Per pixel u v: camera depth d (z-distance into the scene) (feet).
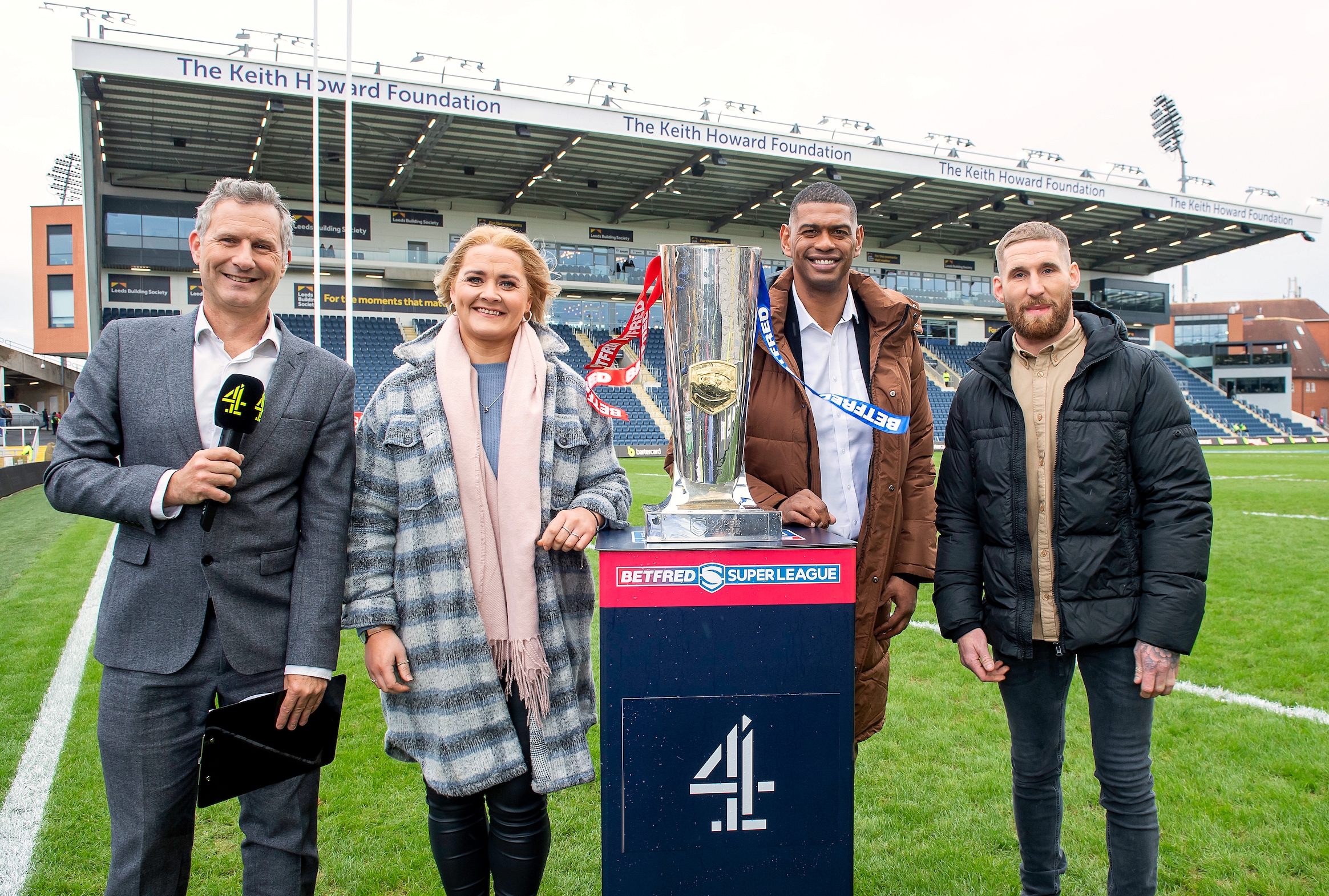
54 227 104.88
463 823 5.16
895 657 13.39
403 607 5.07
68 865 7.25
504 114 58.34
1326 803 8.11
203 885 6.90
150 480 4.60
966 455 6.07
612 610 4.17
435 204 77.87
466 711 4.92
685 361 4.81
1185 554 5.16
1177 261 104.32
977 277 100.63
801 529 5.08
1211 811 7.97
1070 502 5.45
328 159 65.82
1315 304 167.43
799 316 6.37
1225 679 12.01
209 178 68.64
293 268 73.92
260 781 4.78
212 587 4.79
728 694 4.22
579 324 85.20
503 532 5.06
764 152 66.85
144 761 4.70
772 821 4.26
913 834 7.66
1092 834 7.62
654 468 58.70
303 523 5.10
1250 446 103.19
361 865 7.20
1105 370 5.48
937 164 72.59
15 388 107.04
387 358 76.18
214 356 5.03
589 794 8.63
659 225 86.28
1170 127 107.86
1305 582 18.66
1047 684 5.84
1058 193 77.41
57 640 14.28
